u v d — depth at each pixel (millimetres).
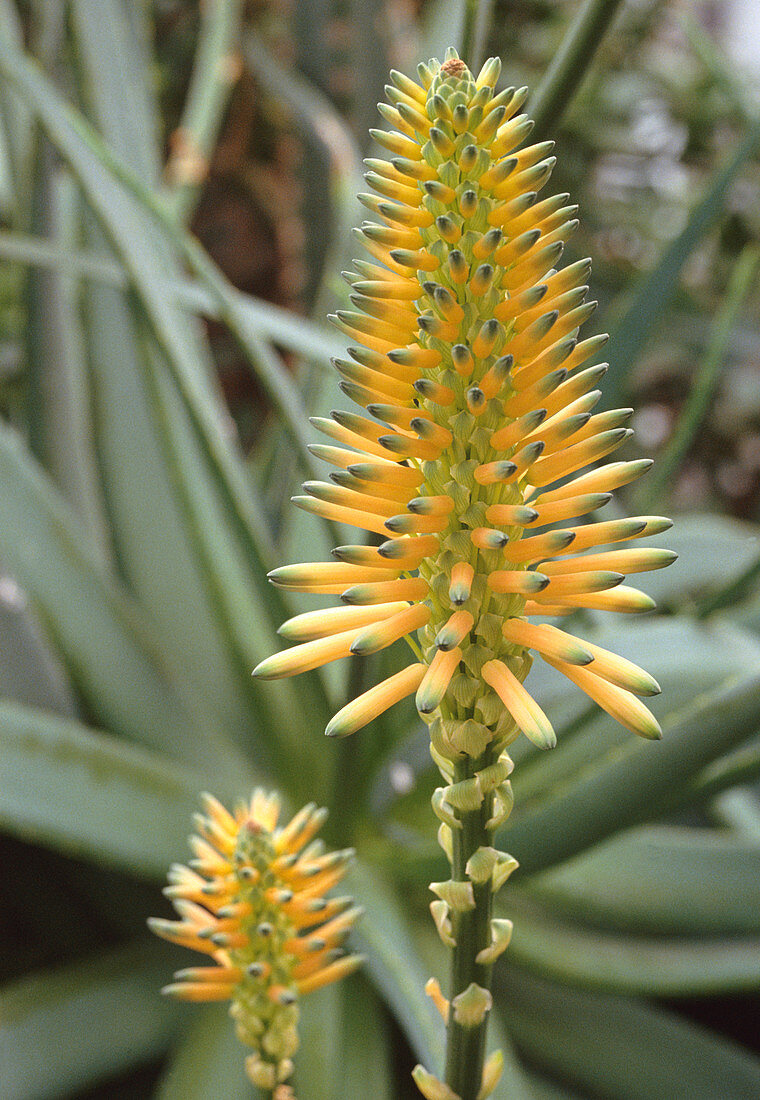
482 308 461
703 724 926
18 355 1667
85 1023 1015
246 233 2295
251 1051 985
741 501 2496
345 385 471
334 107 2111
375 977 1017
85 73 1409
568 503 464
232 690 1412
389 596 464
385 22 1853
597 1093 1062
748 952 1100
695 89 2557
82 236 1454
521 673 473
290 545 1368
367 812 1212
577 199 2449
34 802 1047
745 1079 1054
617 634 1182
